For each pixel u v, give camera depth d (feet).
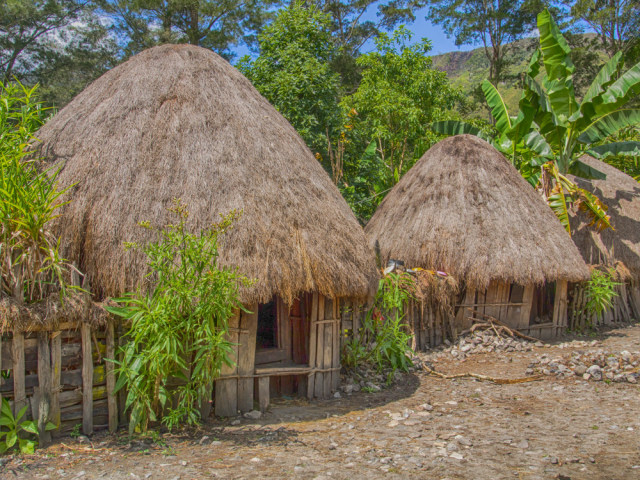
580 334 35.94
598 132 43.45
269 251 18.49
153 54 23.40
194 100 21.54
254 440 16.25
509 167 35.91
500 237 31.83
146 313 15.57
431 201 34.17
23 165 17.38
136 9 85.35
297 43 46.73
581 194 39.45
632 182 47.14
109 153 19.51
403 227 34.65
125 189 18.70
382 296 26.53
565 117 44.55
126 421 17.06
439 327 31.27
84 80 93.45
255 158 20.72
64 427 16.02
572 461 14.57
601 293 35.94
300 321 22.33
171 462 14.35
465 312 32.24
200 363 16.05
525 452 15.26
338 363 21.76
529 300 33.78
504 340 31.76
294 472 13.79
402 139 60.18
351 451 15.37
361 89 62.49
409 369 25.81
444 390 22.57
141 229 17.98
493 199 33.42
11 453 14.78
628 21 94.27
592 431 17.11
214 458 14.73
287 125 24.35
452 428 17.48
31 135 18.69
